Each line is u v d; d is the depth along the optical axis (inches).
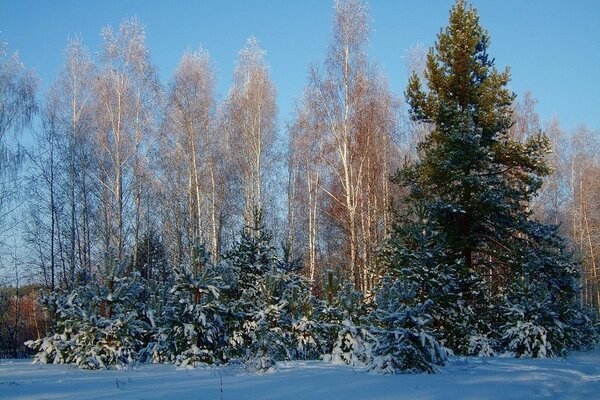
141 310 585.0
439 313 627.5
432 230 636.1
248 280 666.8
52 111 1013.2
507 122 754.8
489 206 687.1
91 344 507.5
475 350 654.5
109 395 337.7
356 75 1011.9
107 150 1011.9
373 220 1072.2
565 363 566.6
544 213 1589.6
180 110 1120.8
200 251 570.6
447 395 360.2
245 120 1160.8
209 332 528.1
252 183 1145.4
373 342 512.1
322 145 1078.4
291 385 389.1
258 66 1214.9
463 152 681.6
